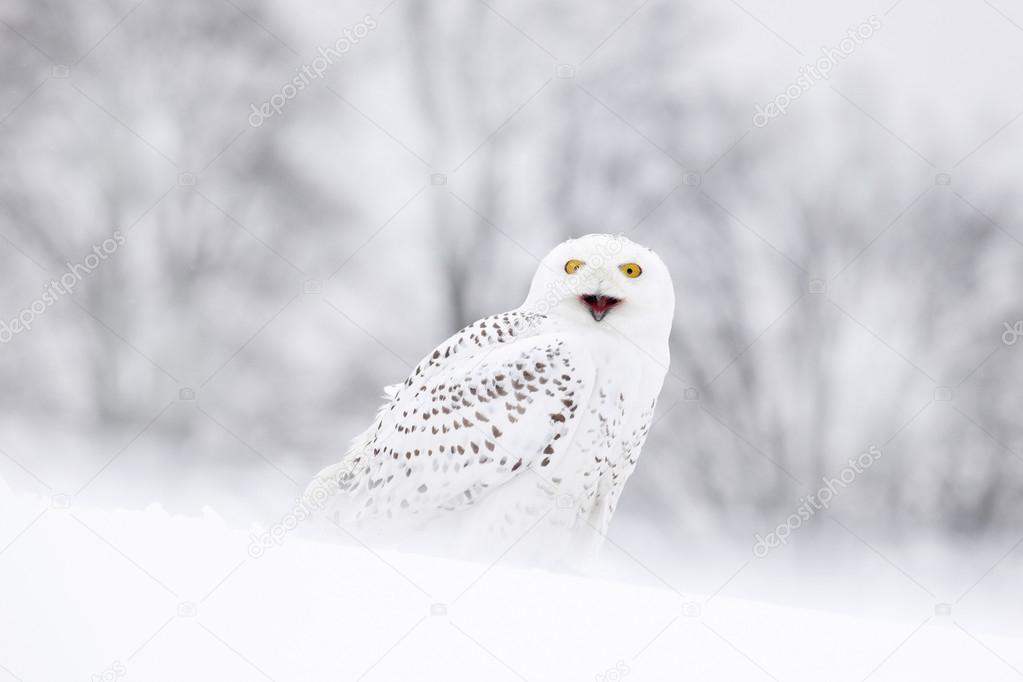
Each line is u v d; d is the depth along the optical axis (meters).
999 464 15.45
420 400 6.53
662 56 17.86
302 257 17.84
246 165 18.42
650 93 17.67
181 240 17.92
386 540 6.53
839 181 17.78
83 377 16.47
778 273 16.56
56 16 18.50
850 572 13.52
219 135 18.45
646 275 6.46
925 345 16.58
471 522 6.45
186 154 18.42
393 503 6.49
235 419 15.73
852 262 16.91
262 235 17.95
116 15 18.61
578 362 6.31
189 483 12.91
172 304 17.20
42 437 14.83
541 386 6.30
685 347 15.71
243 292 17.52
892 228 17.38
